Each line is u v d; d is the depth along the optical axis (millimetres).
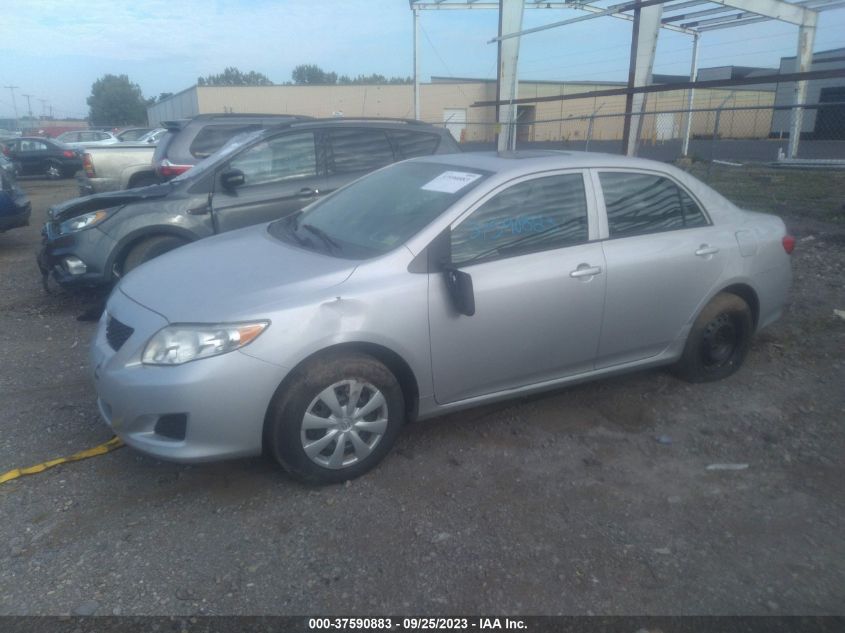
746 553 3236
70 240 6547
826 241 9547
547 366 4277
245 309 3457
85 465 3980
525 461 4023
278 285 3633
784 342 5848
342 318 3564
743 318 5004
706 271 4703
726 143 27781
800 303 6879
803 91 18156
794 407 4684
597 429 4406
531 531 3381
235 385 3377
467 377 4016
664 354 4770
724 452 4129
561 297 4145
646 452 4129
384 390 3748
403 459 4035
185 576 3074
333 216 4598
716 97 32562
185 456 3406
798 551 3250
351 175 7395
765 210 12047
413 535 3348
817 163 15719
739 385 5039
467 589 2996
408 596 2957
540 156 4578
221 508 3570
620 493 3713
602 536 3350
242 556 3203
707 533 3381
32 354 5758
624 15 18750
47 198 17938
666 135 33500
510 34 16531
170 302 3650
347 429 3688
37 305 7223
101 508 3582
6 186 10305
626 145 13922
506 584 3025
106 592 2977
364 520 3463
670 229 4656
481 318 3932
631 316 4465
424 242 3844
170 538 3334
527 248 4117
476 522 3449
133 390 3414
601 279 4266
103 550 3248
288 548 3256
